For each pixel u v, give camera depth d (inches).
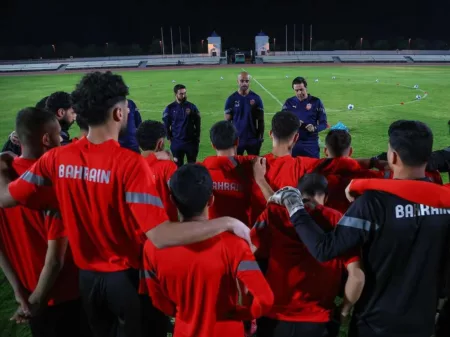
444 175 293.3
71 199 87.7
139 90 931.3
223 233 79.6
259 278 78.0
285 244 94.3
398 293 83.4
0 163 98.3
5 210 98.4
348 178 135.3
